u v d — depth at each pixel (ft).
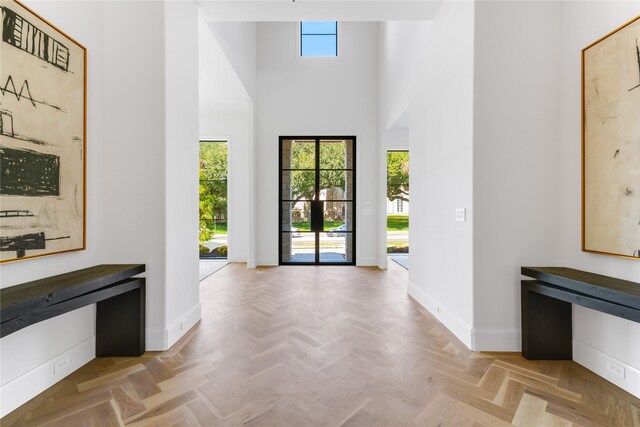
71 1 7.17
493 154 8.25
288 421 5.34
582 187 7.45
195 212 10.06
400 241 27.89
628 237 6.42
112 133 8.26
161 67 8.22
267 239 20.90
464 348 8.29
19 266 6.00
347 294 13.52
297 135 20.97
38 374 6.23
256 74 20.75
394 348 8.22
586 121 7.37
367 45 21.08
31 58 6.09
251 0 9.94
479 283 8.25
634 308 5.48
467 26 8.55
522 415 5.53
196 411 5.61
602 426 5.26
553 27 8.21
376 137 21.06
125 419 5.40
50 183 6.56
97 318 7.76
